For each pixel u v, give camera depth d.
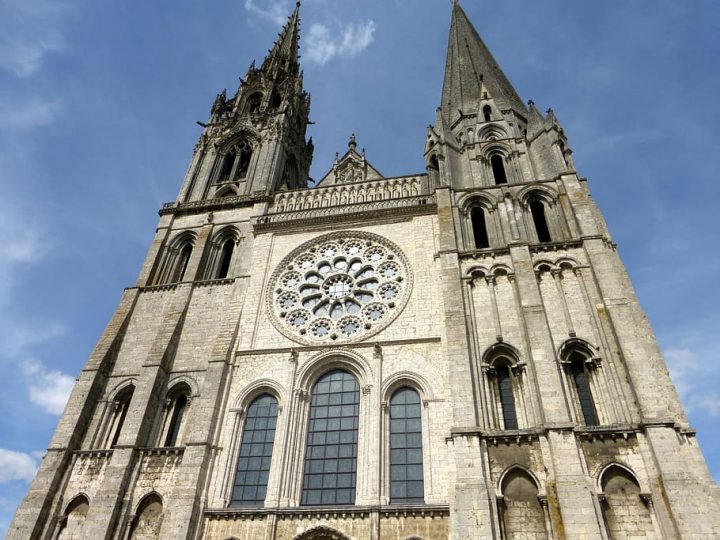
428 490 32.62
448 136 55.44
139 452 38.00
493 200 47.22
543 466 30.83
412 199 50.16
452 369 35.88
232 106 73.94
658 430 30.28
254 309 45.19
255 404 39.97
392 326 41.31
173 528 32.78
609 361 34.97
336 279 46.44
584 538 27.31
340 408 38.62
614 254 41.38
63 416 40.78
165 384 42.19
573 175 46.69
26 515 35.50
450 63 71.75
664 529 27.52
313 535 32.25
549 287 39.78
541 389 33.66
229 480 36.09
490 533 28.23
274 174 60.22
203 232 53.81
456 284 40.81
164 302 48.84
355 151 59.91
